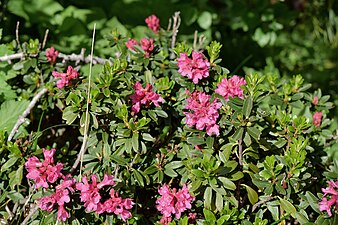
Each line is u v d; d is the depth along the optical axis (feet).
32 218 7.57
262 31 13.53
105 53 10.96
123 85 7.89
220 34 14.35
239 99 7.37
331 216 7.07
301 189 7.52
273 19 13.58
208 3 14.70
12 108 9.07
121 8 13.04
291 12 14.24
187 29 13.16
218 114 7.43
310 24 16.22
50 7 12.00
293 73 15.08
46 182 6.95
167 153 7.84
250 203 7.97
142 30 11.78
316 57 16.46
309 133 8.58
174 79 8.26
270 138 8.16
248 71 12.81
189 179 7.73
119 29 11.70
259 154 8.03
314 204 7.20
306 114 9.87
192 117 7.38
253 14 13.57
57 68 9.21
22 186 8.32
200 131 7.52
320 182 8.13
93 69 9.64
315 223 7.07
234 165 7.15
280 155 7.66
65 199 6.81
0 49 9.66
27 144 7.88
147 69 8.61
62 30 11.57
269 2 14.21
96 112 7.41
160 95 7.89
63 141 9.35
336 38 15.52
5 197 8.09
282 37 16.42
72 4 13.00
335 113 12.69
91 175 7.35
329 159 8.98
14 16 11.82
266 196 7.46
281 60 15.46
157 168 7.66
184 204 7.23
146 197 8.09
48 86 8.78
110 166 7.68
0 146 7.87
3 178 8.00
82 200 6.77
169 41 9.84
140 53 8.67
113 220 7.28
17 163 7.94
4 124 8.95
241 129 7.25
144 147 7.52
